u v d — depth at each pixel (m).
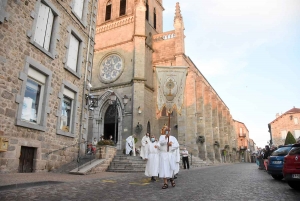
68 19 13.30
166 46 31.56
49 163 11.07
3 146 8.40
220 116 45.94
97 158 13.78
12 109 9.02
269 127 55.22
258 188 7.60
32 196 5.39
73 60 14.05
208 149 34.94
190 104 30.02
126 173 12.75
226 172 14.96
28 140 9.78
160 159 7.48
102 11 34.12
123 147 25.45
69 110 13.59
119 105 27.28
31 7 10.30
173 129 28.66
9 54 9.03
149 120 28.08
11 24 9.19
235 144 58.34
